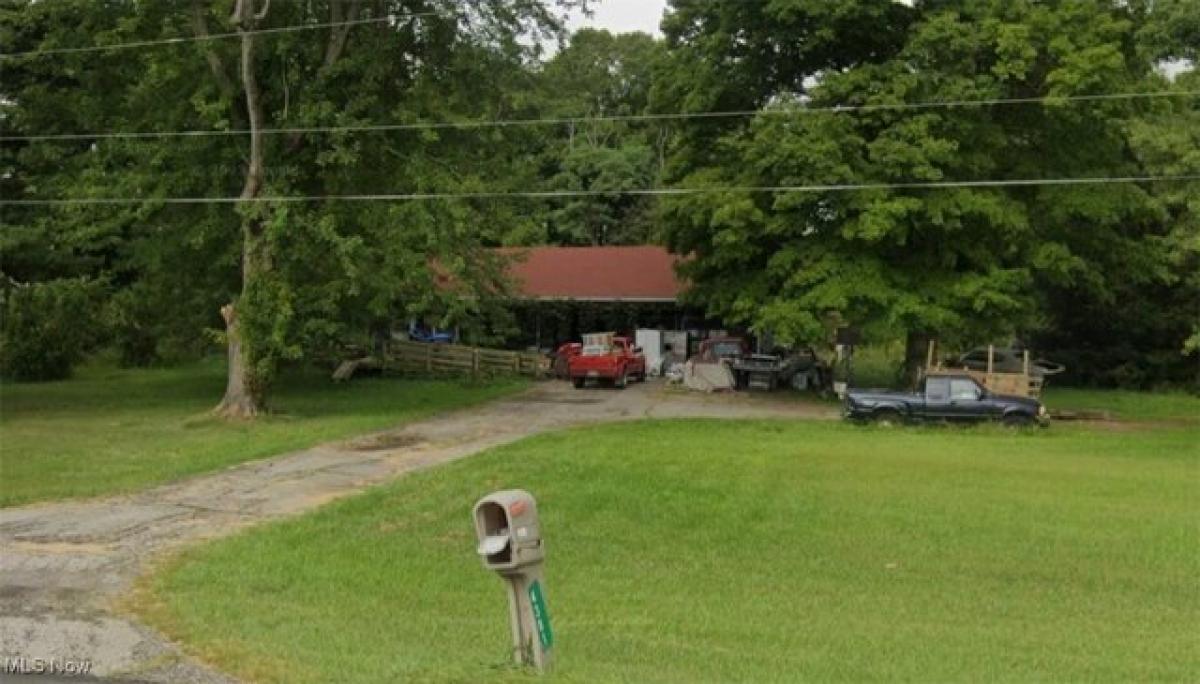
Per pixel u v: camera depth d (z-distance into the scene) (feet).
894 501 53.11
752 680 23.12
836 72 105.81
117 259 120.47
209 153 93.66
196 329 122.11
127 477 59.77
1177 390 138.31
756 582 36.78
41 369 131.03
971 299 103.55
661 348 143.23
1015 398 89.10
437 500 52.85
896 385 121.49
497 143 97.96
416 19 96.58
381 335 137.80
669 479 58.85
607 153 226.17
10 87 111.55
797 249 105.70
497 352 138.82
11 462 65.10
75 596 32.81
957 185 95.20
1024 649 27.73
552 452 69.31
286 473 62.34
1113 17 109.09
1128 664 26.22
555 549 42.45
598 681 21.36
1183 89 109.19
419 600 33.04
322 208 92.79
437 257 97.50
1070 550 42.45
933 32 100.48
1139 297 139.33
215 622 28.55
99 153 97.25
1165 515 49.96
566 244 221.05
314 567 37.93
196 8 90.79
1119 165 110.42
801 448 73.05
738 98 116.47
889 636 28.99
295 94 93.97
